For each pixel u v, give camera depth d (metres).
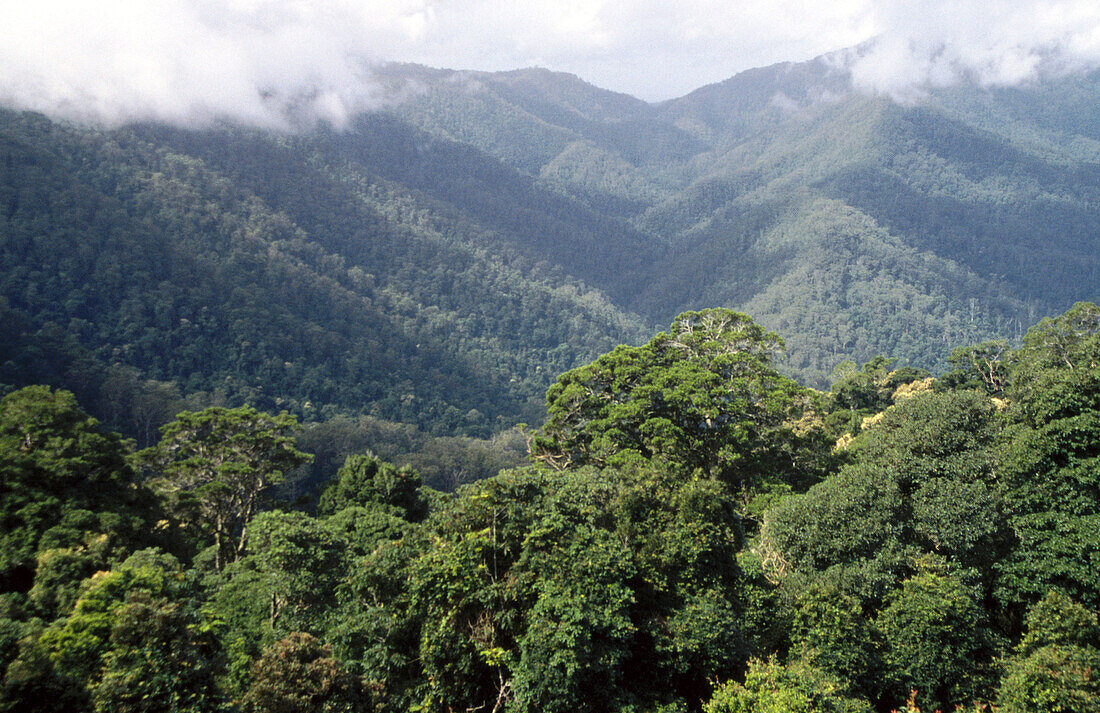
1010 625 21.81
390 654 17.33
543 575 16.61
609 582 16.20
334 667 14.59
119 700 12.41
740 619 18.36
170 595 15.34
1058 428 20.94
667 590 18.08
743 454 34.25
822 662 17.39
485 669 17.12
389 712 16.00
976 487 22.77
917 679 18.20
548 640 15.21
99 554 21.55
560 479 21.48
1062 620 17.39
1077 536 19.95
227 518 39.09
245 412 41.72
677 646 16.58
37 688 11.66
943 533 22.05
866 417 58.59
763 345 42.78
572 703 15.41
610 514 19.61
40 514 23.64
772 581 21.64
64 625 14.34
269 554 21.05
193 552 36.50
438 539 18.66
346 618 18.72
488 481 19.58
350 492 36.69
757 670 16.19
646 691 16.84
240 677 16.98
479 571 17.19
